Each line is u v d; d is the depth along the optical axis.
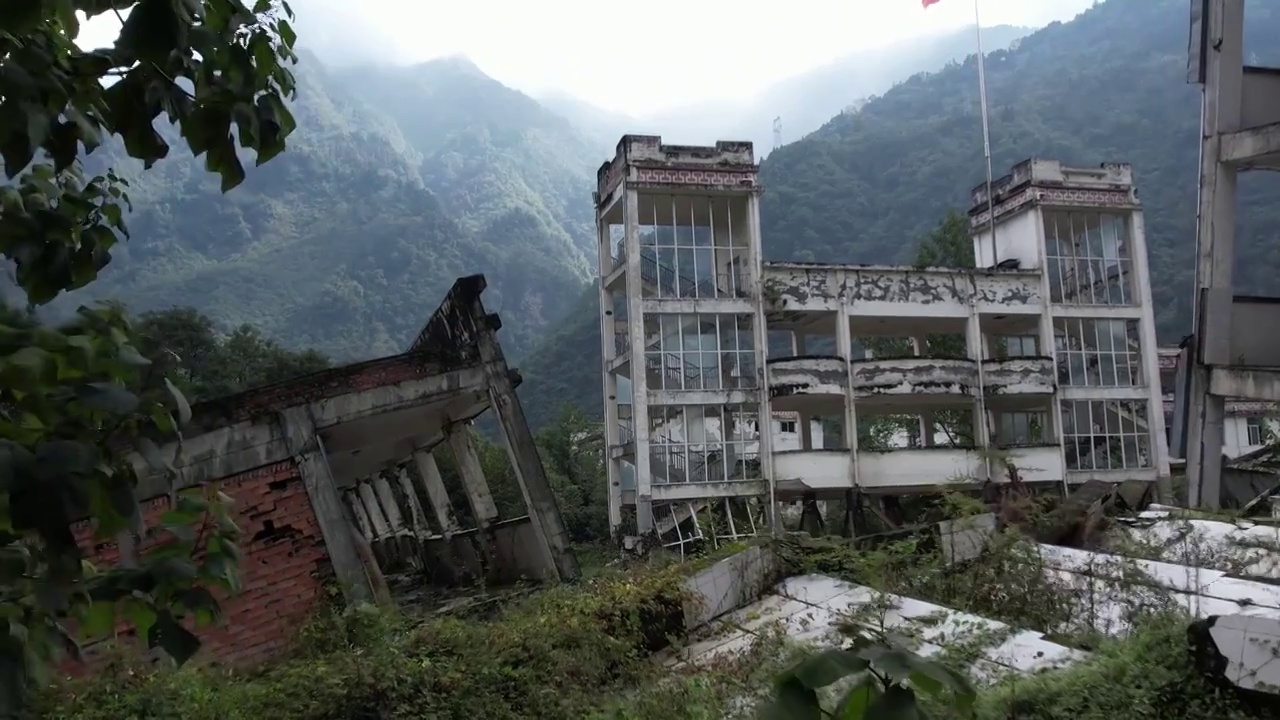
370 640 8.09
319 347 72.06
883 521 22.86
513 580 13.97
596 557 26.12
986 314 28.22
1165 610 7.46
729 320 26.41
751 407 25.64
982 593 9.23
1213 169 12.03
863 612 8.05
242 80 2.23
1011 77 103.69
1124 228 30.72
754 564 10.90
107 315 2.15
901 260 61.41
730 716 6.46
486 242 101.19
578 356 69.56
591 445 42.25
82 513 1.74
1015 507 12.61
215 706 6.87
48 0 1.93
